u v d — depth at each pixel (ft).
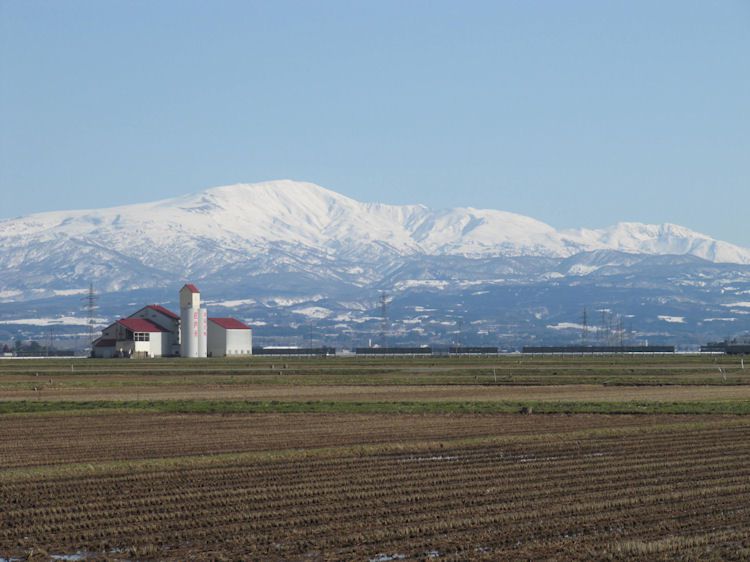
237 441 371.76
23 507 245.86
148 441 373.20
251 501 251.19
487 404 515.50
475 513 235.61
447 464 309.42
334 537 214.69
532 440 365.61
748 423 423.64
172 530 222.69
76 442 371.15
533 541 210.59
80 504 248.93
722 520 226.99
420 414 479.00
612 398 563.89
